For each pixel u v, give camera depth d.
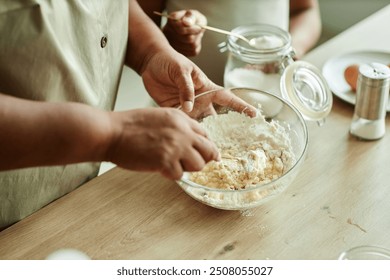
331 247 0.70
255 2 1.29
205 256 0.69
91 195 0.79
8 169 0.61
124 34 0.93
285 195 0.79
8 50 0.70
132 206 0.77
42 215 0.76
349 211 0.75
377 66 0.87
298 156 0.79
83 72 0.82
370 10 2.06
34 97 0.74
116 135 0.60
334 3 2.11
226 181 0.75
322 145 0.89
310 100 0.93
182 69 0.86
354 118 0.90
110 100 0.94
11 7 0.68
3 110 0.58
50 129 0.58
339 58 1.12
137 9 1.03
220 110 0.86
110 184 0.81
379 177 0.82
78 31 0.78
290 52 0.96
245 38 0.99
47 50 0.73
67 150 0.60
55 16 0.73
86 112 0.60
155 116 0.62
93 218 0.75
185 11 1.09
